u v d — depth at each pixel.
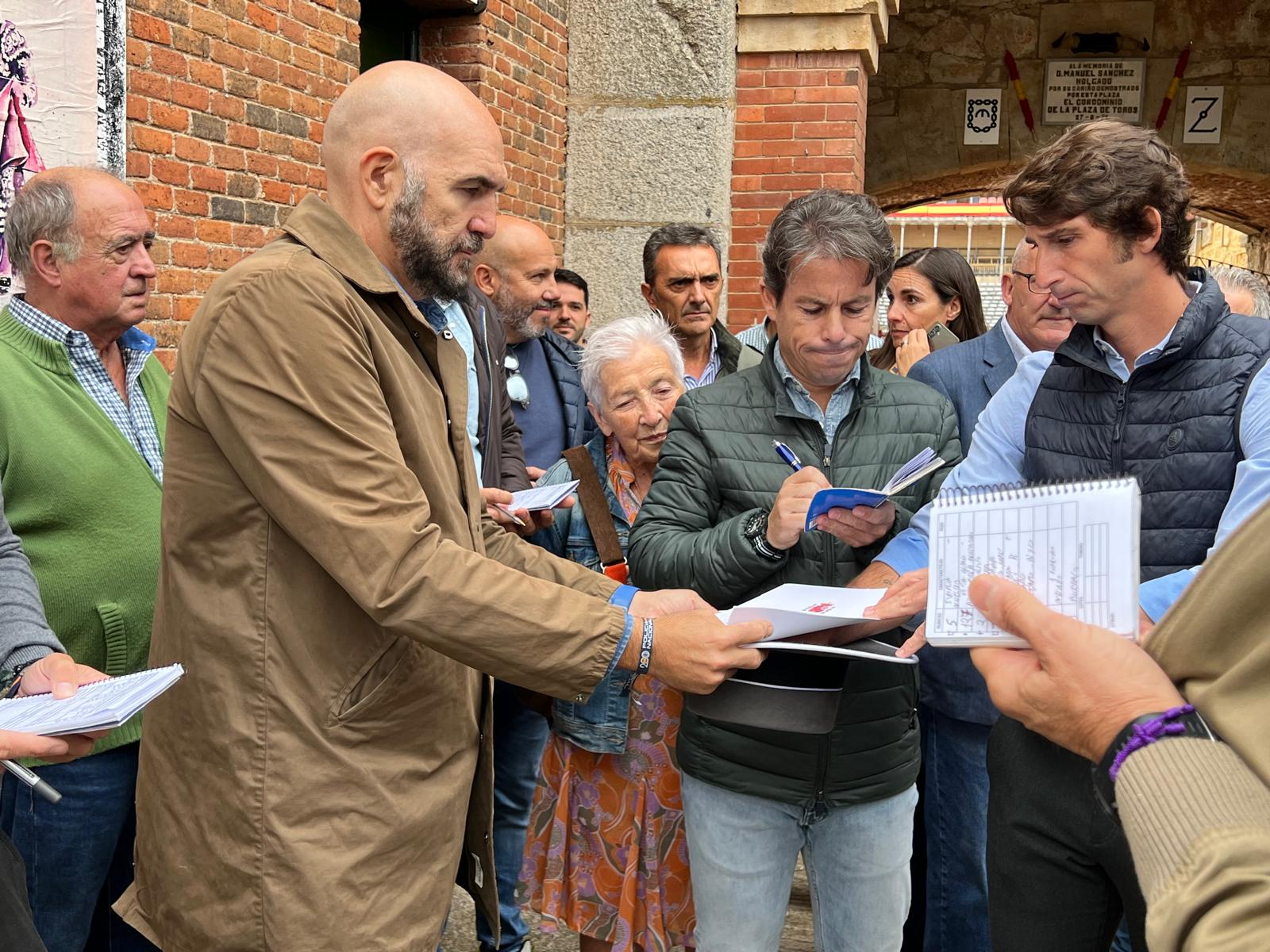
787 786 2.12
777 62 7.10
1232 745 0.96
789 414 2.25
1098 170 1.78
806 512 2.01
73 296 2.49
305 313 1.72
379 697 1.80
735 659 1.82
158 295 4.12
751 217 7.20
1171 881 0.91
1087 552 1.27
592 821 2.58
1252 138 10.35
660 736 2.53
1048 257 1.88
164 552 1.87
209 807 1.81
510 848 3.32
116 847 2.54
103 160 3.75
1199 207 13.45
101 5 3.70
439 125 1.87
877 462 2.25
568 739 2.56
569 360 4.23
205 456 1.80
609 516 2.74
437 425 1.95
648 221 7.16
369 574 1.69
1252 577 1.01
